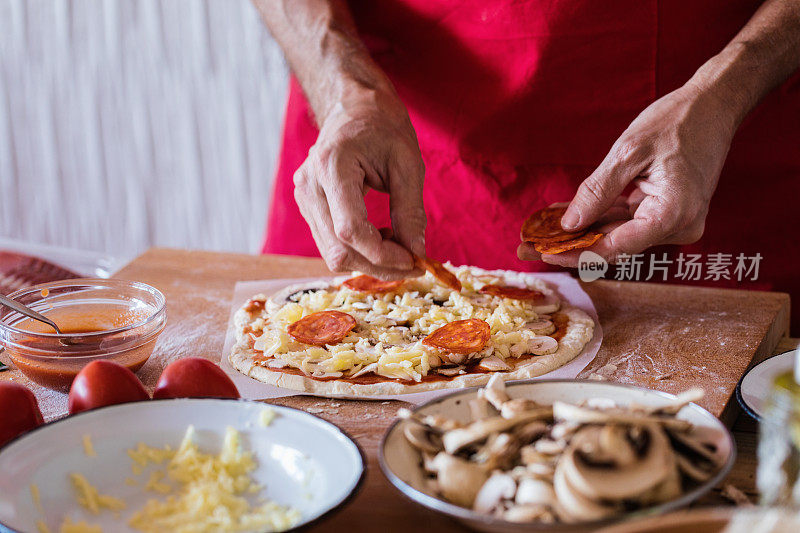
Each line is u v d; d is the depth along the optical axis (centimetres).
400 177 130
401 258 124
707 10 154
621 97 163
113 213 373
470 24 169
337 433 79
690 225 129
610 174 125
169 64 334
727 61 138
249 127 329
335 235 128
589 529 62
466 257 186
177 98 338
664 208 123
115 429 82
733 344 126
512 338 122
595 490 62
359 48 156
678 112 129
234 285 160
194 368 92
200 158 344
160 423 84
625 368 119
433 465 74
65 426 80
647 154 124
